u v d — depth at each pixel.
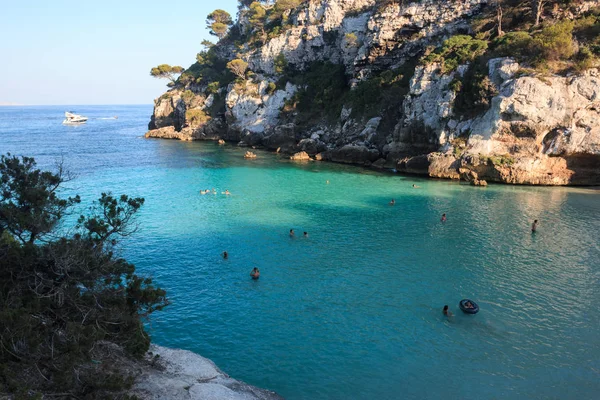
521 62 60.16
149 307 17.62
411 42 85.69
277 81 111.62
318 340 21.84
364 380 18.81
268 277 29.41
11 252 14.74
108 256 16.88
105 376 13.84
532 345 21.55
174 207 47.53
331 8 105.38
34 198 16.09
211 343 21.50
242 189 57.28
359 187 58.84
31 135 136.25
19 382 12.24
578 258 33.03
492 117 59.94
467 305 24.75
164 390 15.17
